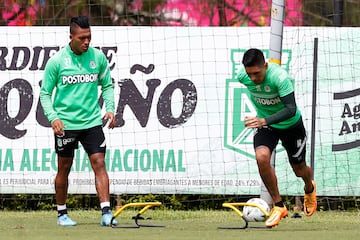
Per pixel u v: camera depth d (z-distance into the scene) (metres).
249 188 31.41
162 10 42.09
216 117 31.58
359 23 38.97
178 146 31.61
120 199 31.83
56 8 40.12
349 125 31.28
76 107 23.30
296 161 24.27
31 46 32.09
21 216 28.30
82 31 22.95
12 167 31.95
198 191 31.55
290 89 22.20
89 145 23.47
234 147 31.47
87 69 23.41
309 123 31.34
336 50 31.38
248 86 22.77
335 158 31.23
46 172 31.84
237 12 41.06
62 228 22.50
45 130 31.86
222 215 29.05
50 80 23.36
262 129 23.22
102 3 41.47
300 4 38.84
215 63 31.64
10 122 32.00
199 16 41.66
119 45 31.91
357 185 31.25
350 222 25.84
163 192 31.61
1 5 39.66
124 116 31.77
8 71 32.16
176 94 31.77
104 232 21.08
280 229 22.36
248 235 20.22
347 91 31.36
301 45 31.44
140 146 31.70
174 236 19.88
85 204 32.66
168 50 31.77
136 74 31.84
